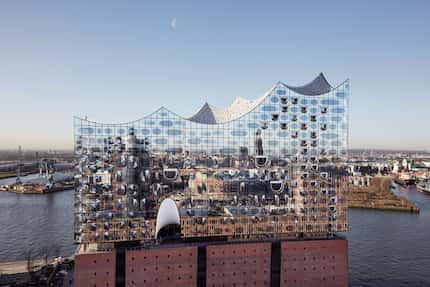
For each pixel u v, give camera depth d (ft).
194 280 188.14
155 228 192.24
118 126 193.36
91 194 187.73
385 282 222.48
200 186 200.85
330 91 220.23
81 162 188.34
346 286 205.05
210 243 197.16
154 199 195.21
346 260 205.77
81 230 184.75
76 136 188.44
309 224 211.61
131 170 192.75
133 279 180.24
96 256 176.55
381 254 272.51
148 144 196.65
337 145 218.79
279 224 207.62
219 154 204.74
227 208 202.28
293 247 200.34
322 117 218.59
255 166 208.33
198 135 202.90
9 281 217.97
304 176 212.84
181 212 197.57
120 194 190.49
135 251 181.06
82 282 174.40
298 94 216.13
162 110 199.21
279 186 209.46
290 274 199.82
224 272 192.65
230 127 206.90
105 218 187.73
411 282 222.28
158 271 183.42
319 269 202.69
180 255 186.39
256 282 196.34
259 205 206.18
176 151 200.03
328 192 214.90
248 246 195.72
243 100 296.92
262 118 211.20
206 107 306.96
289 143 213.66
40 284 212.84
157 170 197.16
